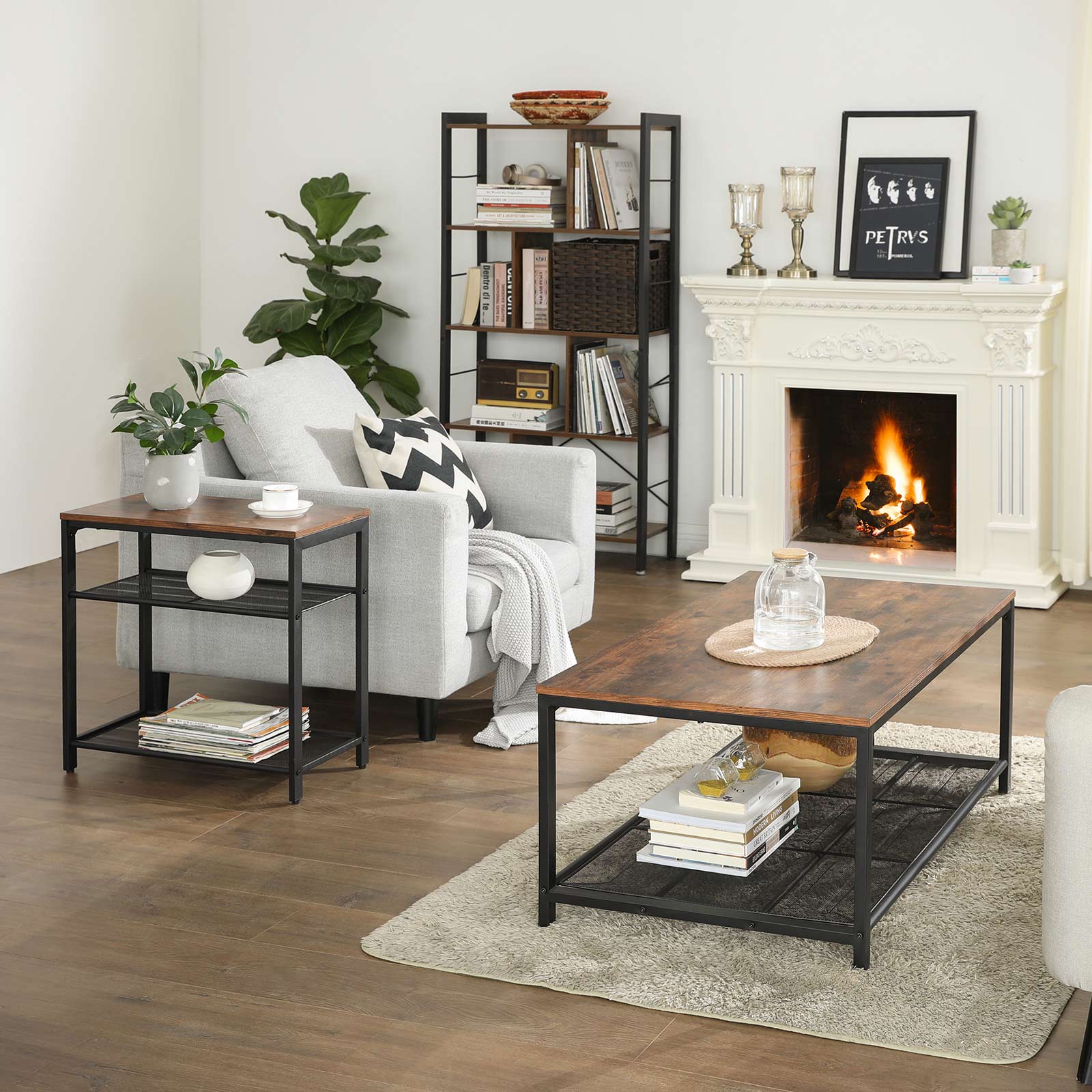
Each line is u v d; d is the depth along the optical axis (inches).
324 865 126.2
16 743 156.4
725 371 229.1
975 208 223.1
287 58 262.4
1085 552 217.8
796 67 230.4
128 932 113.8
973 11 219.0
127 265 255.3
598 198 231.3
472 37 249.4
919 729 158.6
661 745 154.0
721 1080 93.1
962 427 216.4
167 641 159.6
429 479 163.2
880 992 103.2
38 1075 94.0
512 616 157.9
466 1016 101.0
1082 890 90.0
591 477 177.9
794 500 235.0
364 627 148.3
